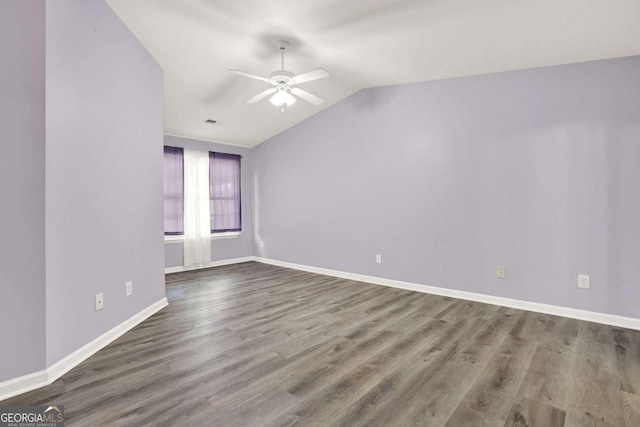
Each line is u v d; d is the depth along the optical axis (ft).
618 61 9.72
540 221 10.99
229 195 20.15
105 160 8.49
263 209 20.66
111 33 8.75
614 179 9.79
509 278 11.63
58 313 6.87
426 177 13.48
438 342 8.63
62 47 6.98
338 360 7.64
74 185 7.37
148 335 9.11
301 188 18.30
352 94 15.76
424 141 13.50
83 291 7.66
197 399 6.08
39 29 6.42
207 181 19.07
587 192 10.19
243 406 5.88
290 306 11.78
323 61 11.93
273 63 12.10
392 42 10.26
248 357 7.80
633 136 9.51
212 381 6.72
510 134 11.49
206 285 14.90
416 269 13.89
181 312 11.11
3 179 6.07
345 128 16.15
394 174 14.43
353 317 10.60
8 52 6.10
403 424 5.42
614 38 8.79
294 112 16.96
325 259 17.25
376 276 15.19
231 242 20.39
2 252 6.05
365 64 12.07
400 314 10.87
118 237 9.07
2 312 6.05
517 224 11.43
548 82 10.77
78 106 7.49
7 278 6.10
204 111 15.75
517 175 11.39
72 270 7.31
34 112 6.38
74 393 6.23
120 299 9.16
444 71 12.21
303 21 9.36
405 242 14.17
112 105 8.79
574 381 6.72
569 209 10.48
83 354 7.59
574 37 8.92
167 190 17.44
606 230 9.93
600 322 10.04
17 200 6.21
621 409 5.80
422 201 13.61
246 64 12.11
